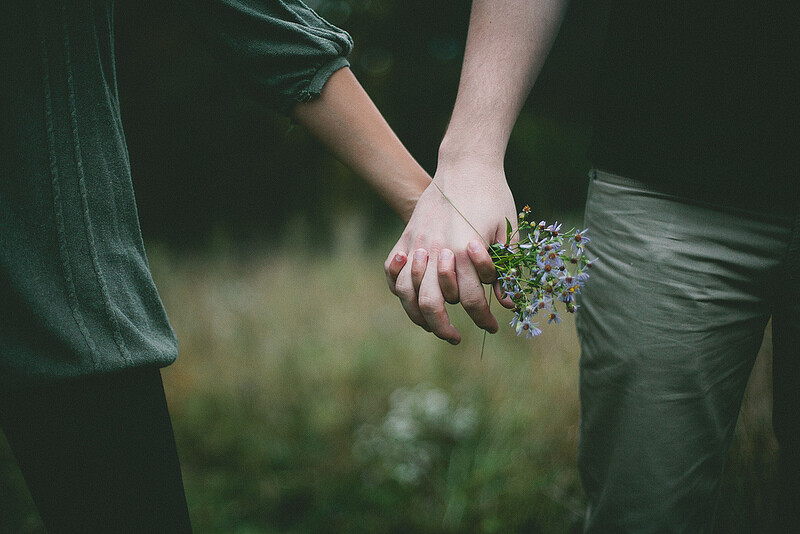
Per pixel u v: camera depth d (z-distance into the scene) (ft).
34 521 4.36
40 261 2.33
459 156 2.81
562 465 4.38
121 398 2.41
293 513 4.54
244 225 19.66
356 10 23.27
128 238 2.47
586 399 3.10
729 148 2.74
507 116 2.84
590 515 3.14
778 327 2.89
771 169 2.71
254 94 2.90
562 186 20.04
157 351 2.45
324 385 5.99
